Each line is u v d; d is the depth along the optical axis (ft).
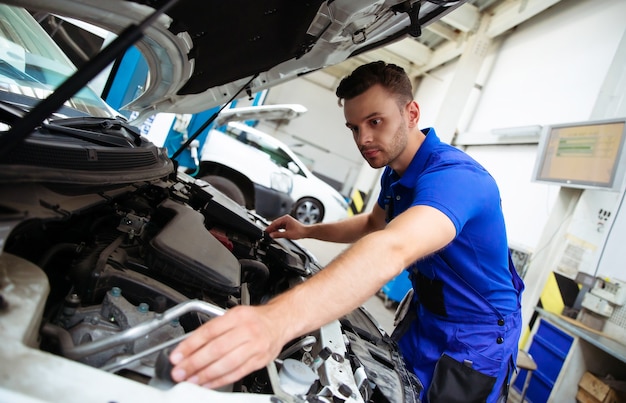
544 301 9.30
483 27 16.93
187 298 2.36
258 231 4.33
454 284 3.70
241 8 2.40
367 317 4.08
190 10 2.32
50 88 4.09
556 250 9.55
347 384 2.25
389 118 3.20
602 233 8.50
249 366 1.61
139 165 3.24
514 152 13.28
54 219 1.94
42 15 5.73
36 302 1.58
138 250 2.68
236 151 14.79
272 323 1.74
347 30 3.16
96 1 2.06
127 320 1.96
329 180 33.47
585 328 8.11
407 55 23.79
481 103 16.87
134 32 1.48
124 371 1.79
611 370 7.85
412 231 2.28
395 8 2.93
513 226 11.90
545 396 8.33
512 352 3.91
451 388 3.61
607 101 9.26
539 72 13.37
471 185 2.82
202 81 3.68
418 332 4.17
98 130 3.25
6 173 1.74
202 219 3.37
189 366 1.52
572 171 8.99
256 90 4.35
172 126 10.66
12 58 3.93
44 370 1.32
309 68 4.00
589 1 12.05
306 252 4.88
